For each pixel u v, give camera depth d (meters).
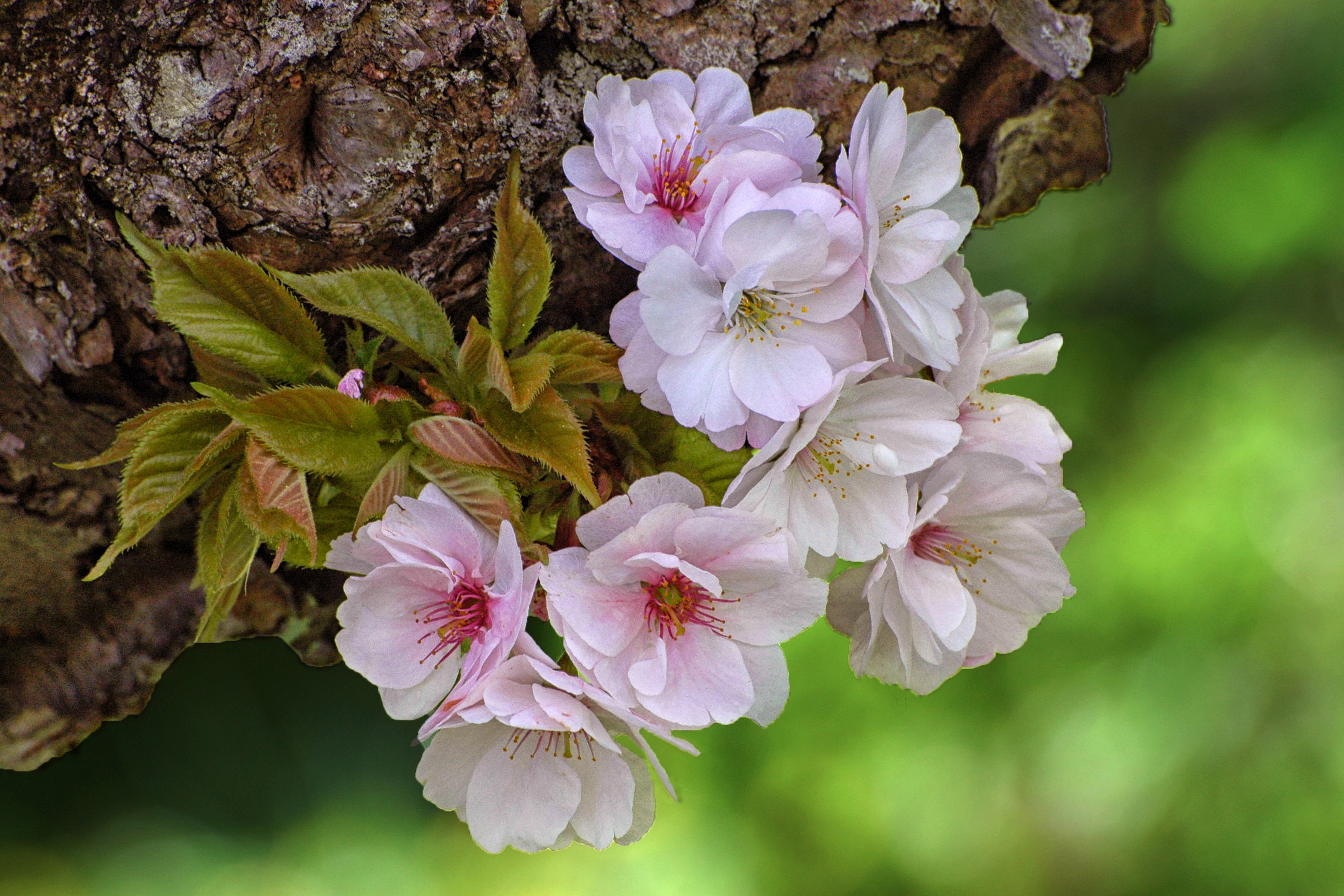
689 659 0.77
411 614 0.77
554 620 0.76
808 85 0.79
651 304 0.76
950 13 0.79
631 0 0.78
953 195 0.78
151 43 0.77
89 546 0.80
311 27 0.77
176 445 0.76
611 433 0.78
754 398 0.76
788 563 0.76
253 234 0.78
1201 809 1.40
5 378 0.79
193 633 0.81
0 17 0.76
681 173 0.77
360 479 0.77
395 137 0.78
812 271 0.76
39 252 0.78
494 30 0.78
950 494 0.79
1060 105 0.81
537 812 0.77
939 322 0.78
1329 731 1.39
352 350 0.77
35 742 0.81
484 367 0.77
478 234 0.79
